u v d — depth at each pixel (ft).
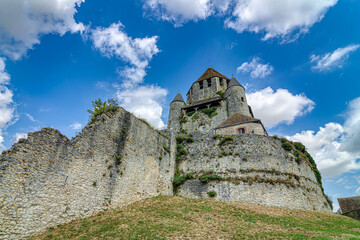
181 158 78.43
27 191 32.19
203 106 135.74
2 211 28.89
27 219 31.30
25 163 32.86
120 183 49.52
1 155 30.91
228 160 71.51
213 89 145.28
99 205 43.29
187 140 82.23
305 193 69.26
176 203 53.36
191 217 43.52
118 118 53.83
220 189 66.13
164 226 37.17
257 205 59.11
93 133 45.83
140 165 57.57
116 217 41.34
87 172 42.47
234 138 75.51
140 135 60.23
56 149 37.81
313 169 85.20
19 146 32.83
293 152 77.05
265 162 69.31
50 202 34.83
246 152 71.77
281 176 67.56
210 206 52.75
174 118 136.56
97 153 45.62
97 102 51.62
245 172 67.82
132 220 39.83
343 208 106.93
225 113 125.70
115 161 49.65
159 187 64.03
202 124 126.52
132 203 51.34
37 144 35.17
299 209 62.85
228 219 44.06
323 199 78.95
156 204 51.67
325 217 54.90
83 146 42.91
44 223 33.27
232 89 130.72
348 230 44.47
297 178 70.44
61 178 37.45
